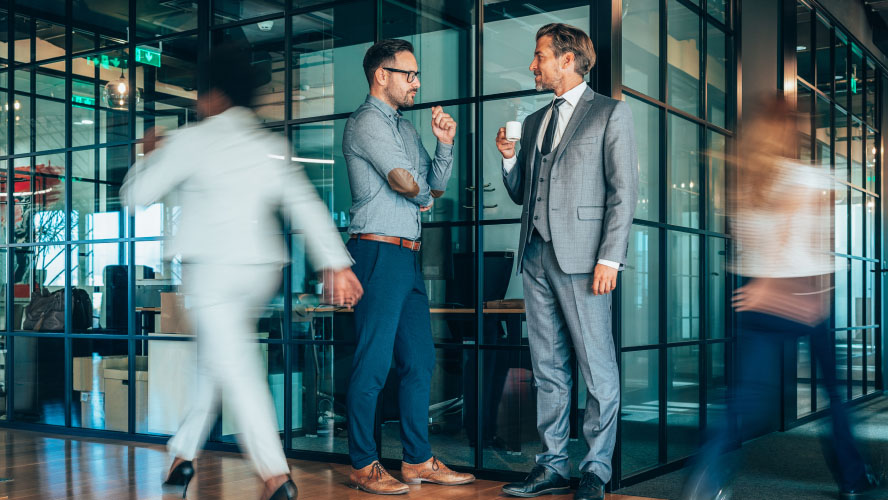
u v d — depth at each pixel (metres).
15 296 4.74
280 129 3.83
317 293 3.65
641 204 3.31
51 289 4.60
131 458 3.62
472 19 3.37
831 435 2.94
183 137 2.51
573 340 2.84
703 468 2.79
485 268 3.29
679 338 3.55
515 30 3.25
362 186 3.00
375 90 3.05
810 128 5.09
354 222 3.02
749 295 2.89
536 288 2.94
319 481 3.14
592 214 2.80
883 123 6.78
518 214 3.22
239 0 3.98
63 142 4.57
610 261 2.70
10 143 4.79
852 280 5.78
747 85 4.34
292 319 3.72
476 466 3.25
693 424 3.62
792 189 2.88
